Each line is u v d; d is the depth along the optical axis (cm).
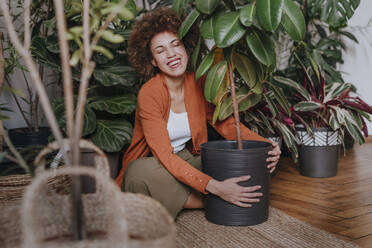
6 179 141
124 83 194
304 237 136
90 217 88
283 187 212
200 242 135
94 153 122
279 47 318
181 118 167
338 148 235
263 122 214
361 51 350
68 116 76
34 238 61
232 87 153
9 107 258
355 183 216
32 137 219
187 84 167
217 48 160
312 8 266
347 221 154
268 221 154
